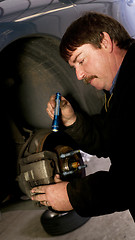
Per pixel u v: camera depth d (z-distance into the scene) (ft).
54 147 3.17
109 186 1.90
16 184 3.24
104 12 3.54
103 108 3.27
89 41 2.13
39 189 2.38
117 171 1.93
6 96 3.12
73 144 3.54
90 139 3.03
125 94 1.88
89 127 3.04
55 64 3.15
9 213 5.05
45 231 4.10
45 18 2.94
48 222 3.94
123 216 4.01
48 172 2.68
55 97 2.78
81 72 2.37
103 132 2.85
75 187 2.06
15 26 2.71
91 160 5.87
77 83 3.29
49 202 2.29
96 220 4.08
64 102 2.77
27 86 3.24
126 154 1.91
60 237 3.87
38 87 3.30
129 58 1.92
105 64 2.23
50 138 3.26
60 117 2.80
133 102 1.83
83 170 3.59
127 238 3.46
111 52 2.20
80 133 2.96
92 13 2.25
